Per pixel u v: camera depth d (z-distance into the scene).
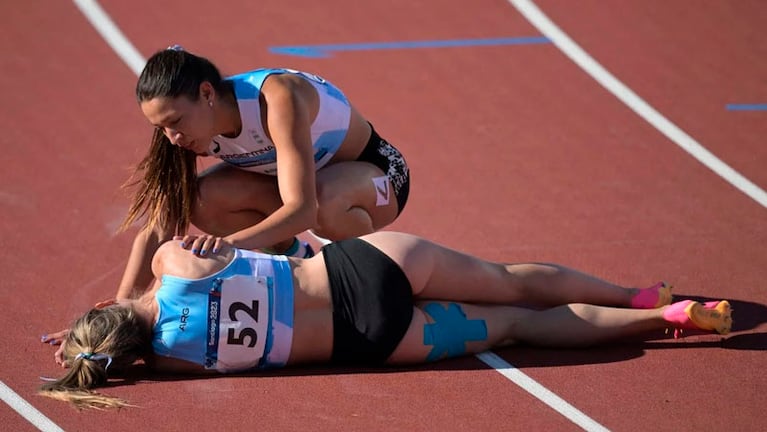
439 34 36.62
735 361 18.55
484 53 35.31
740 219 25.25
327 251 18.16
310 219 18.23
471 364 18.59
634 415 16.84
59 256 23.20
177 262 17.55
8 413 16.86
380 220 21.23
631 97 32.44
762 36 36.03
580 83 33.38
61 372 18.25
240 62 34.47
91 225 24.81
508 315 19.20
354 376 18.05
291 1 38.66
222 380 17.81
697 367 18.36
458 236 24.56
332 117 19.89
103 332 17.22
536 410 16.98
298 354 17.95
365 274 17.81
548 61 34.75
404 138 30.06
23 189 26.62
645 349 19.11
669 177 27.69
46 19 36.94
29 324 20.09
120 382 17.75
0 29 36.19
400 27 37.06
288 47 35.56
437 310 18.62
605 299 19.86
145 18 37.16
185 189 19.67
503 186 27.27
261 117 18.73
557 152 29.22
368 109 31.77
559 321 18.95
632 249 23.69
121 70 33.84
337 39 36.22
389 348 17.88
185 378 17.92
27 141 29.36
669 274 22.38
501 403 17.20
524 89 33.03
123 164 28.22
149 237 19.64
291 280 17.88
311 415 16.72
